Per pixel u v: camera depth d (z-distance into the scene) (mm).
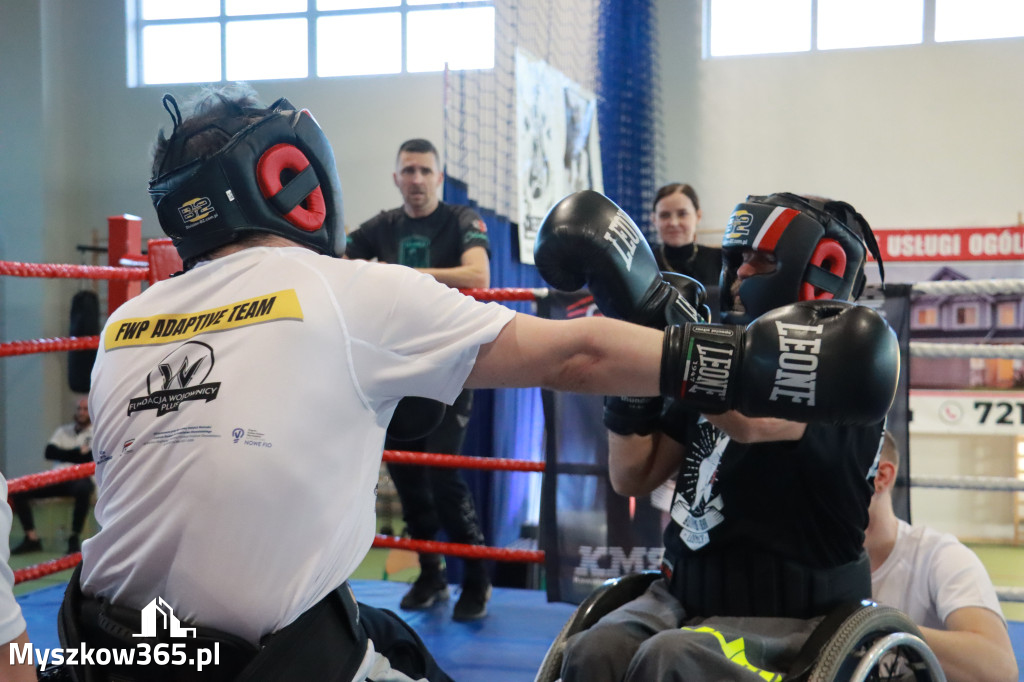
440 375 959
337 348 925
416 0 6484
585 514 2736
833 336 876
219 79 6832
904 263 5402
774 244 1311
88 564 1005
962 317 5293
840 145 5855
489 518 3594
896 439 2387
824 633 1151
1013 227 5238
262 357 915
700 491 1360
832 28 5922
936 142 5699
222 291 998
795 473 1259
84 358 5977
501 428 3596
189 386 941
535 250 1242
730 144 6039
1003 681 1547
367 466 974
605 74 5816
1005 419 5266
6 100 6844
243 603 886
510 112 4543
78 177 6957
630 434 1507
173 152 1034
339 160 6605
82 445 4855
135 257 3395
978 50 5625
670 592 1408
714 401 919
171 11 6891
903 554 1786
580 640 1231
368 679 993
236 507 888
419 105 6488
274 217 1027
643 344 933
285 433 894
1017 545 5383
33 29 6793
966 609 1634
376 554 4832
